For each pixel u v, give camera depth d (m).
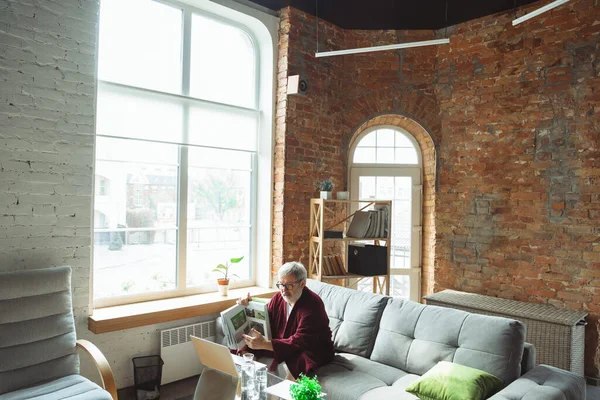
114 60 3.56
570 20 3.93
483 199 4.45
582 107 3.87
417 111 4.75
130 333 3.43
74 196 3.14
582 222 3.87
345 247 4.89
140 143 3.69
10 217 2.88
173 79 3.90
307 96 4.43
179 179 3.91
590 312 3.82
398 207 5.04
